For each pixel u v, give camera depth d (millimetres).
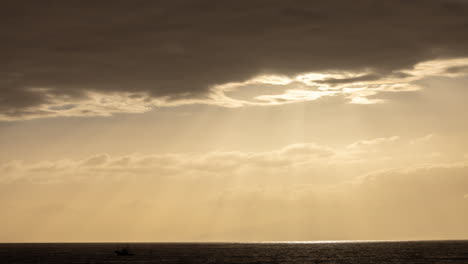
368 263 187250
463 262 186500
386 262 191250
